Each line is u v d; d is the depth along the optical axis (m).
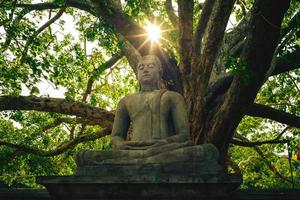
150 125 8.84
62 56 15.15
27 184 18.28
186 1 12.23
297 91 17.92
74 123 17.92
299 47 10.25
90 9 15.61
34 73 13.45
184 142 8.34
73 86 16.44
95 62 18.42
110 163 7.97
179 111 8.98
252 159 22.52
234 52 14.93
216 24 11.62
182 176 7.41
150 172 7.74
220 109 12.00
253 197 8.16
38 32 16.61
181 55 12.42
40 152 15.73
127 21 13.06
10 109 14.37
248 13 15.66
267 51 10.48
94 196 7.68
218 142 12.32
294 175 21.72
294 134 16.25
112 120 14.86
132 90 19.69
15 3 14.27
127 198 7.61
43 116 18.02
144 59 9.57
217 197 7.46
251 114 14.88
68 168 19.86
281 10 9.88
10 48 14.53
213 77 14.66
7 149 17.16
